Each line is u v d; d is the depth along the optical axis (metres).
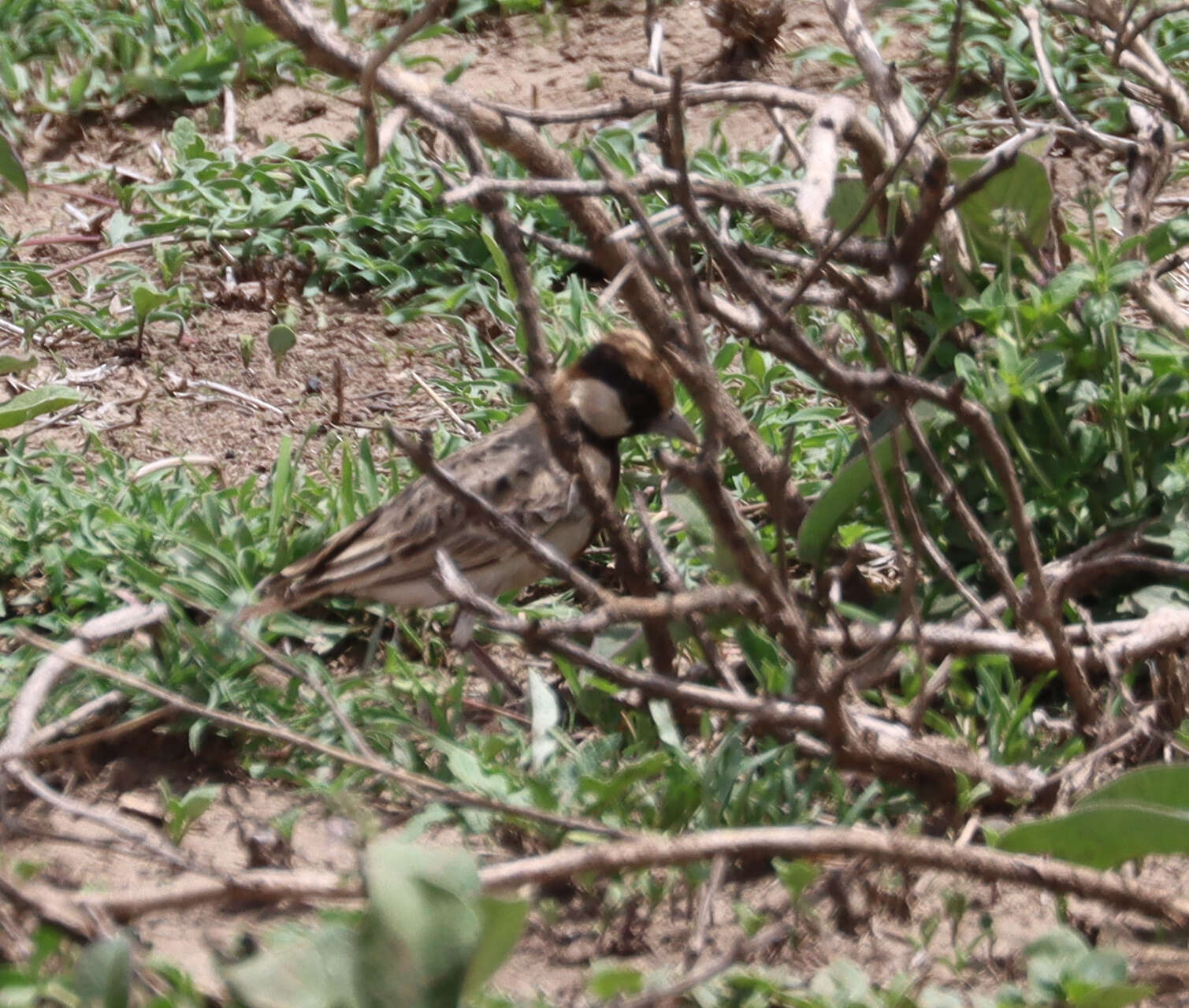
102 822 7.01
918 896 7.49
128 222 14.74
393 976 5.07
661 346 8.12
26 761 7.93
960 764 7.87
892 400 7.92
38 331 13.64
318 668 9.25
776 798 7.92
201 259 14.59
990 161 8.40
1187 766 6.86
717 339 13.01
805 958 7.04
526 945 7.21
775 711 7.69
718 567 8.92
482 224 14.14
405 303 14.04
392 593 9.83
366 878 5.21
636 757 8.52
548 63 17.17
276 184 14.76
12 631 9.41
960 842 7.76
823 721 7.67
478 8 17.97
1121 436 9.22
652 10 9.25
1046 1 11.95
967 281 9.80
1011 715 8.44
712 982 6.54
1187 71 15.72
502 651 10.11
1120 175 14.66
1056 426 9.22
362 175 14.77
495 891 6.20
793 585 9.60
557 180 8.08
